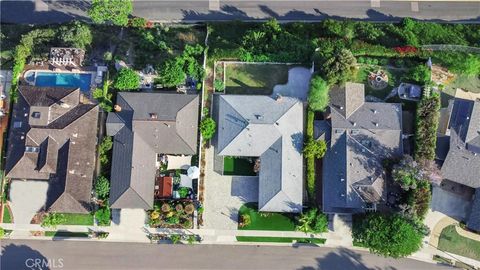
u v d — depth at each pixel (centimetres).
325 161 9025
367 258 9000
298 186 8862
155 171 9069
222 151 8981
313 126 9156
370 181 8769
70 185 8819
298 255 9038
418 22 9956
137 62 9738
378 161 8925
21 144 9031
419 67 9288
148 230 9100
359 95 9138
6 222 9156
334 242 9025
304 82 9512
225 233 9062
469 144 8975
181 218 9044
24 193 9194
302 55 9500
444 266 8950
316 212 8844
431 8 10112
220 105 9231
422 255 8981
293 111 9094
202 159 9219
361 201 8769
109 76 9588
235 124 9019
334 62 8812
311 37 9812
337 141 9019
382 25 9888
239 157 9250
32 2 10269
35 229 9131
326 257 9019
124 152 8969
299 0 10169
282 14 10131
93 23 10125
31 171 8956
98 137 9306
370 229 8406
